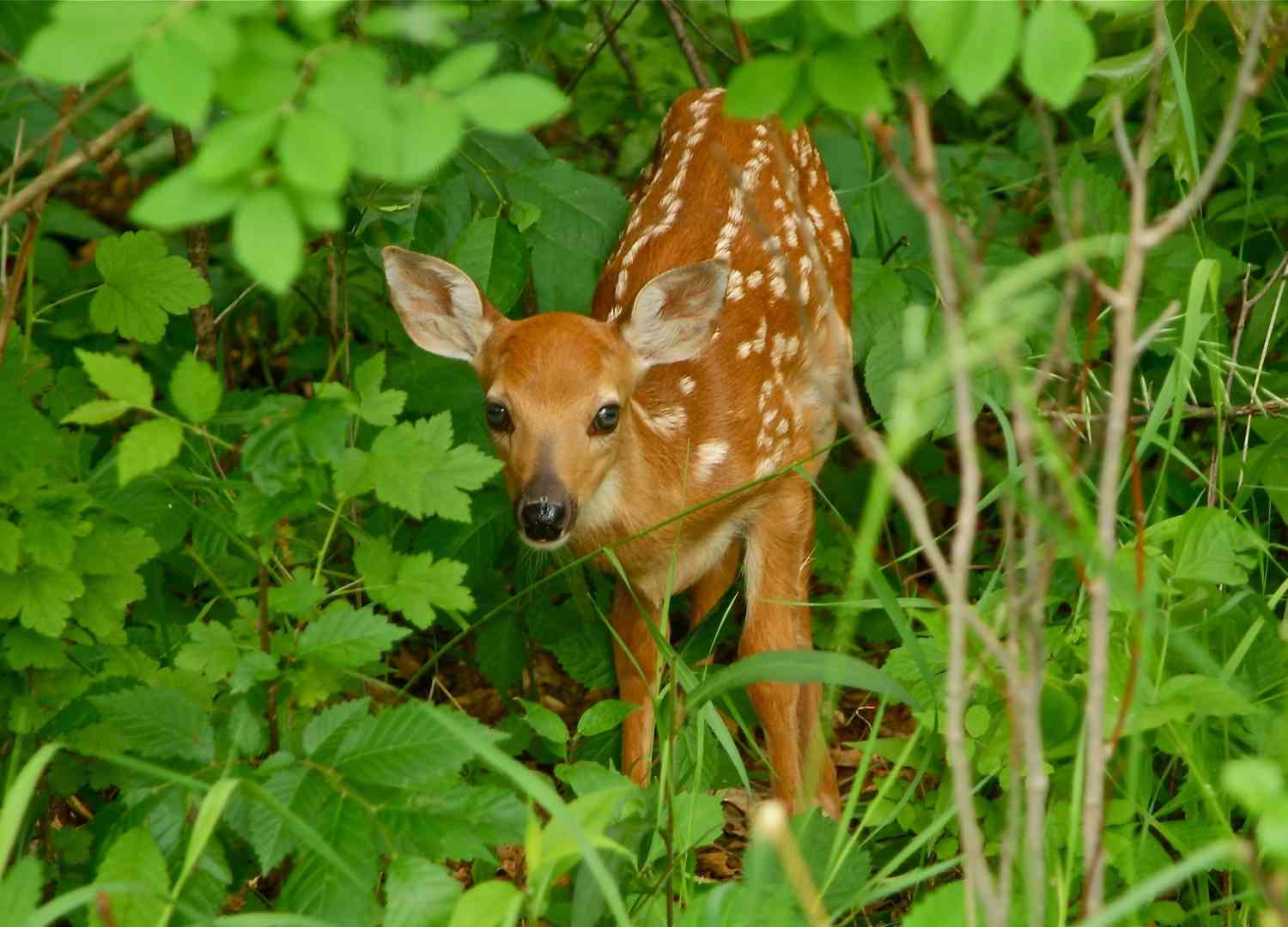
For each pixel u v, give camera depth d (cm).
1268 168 1193
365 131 442
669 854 655
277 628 759
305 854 566
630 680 993
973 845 489
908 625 671
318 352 1213
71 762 712
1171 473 1037
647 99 1429
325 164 426
